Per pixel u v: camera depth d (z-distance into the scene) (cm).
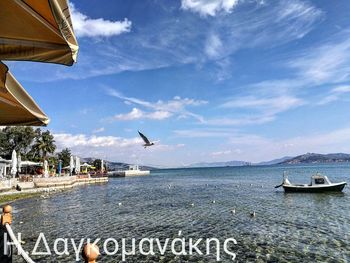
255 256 1500
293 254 1514
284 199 3747
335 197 3834
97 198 4309
